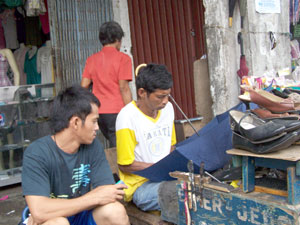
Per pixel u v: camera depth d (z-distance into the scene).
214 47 3.15
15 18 5.35
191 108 5.61
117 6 4.72
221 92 3.18
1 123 4.25
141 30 5.06
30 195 1.73
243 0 3.14
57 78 4.34
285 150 1.67
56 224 1.67
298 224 1.50
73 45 4.43
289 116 1.76
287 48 3.72
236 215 1.74
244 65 3.19
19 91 4.37
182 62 5.48
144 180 2.39
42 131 4.51
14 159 4.32
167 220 2.15
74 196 1.93
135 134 2.26
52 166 1.81
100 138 4.69
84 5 4.47
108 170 2.01
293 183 1.53
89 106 1.75
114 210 1.84
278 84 2.82
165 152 2.39
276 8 3.50
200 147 2.03
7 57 4.91
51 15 4.27
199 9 5.55
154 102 2.18
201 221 1.93
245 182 1.74
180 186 2.02
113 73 3.41
